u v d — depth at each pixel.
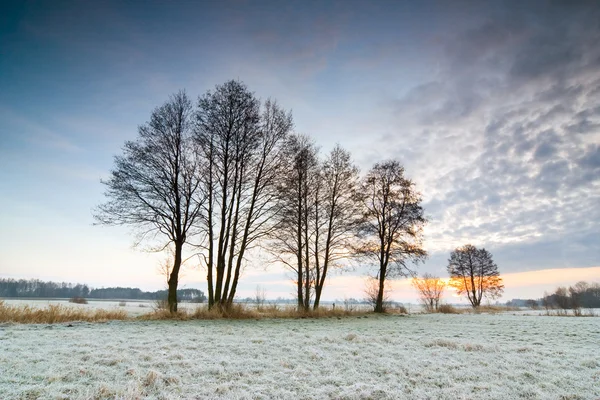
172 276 19.17
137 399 4.75
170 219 19.97
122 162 19.42
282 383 5.79
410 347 9.60
